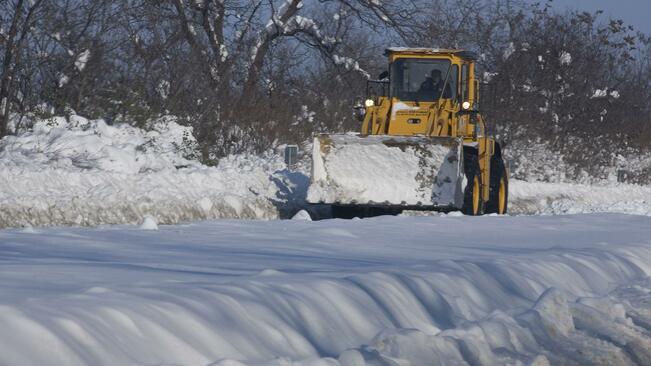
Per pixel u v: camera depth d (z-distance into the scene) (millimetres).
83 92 63750
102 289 12703
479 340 14789
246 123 72938
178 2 75250
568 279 22094
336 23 95500
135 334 11125
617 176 109000
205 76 74750
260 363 11508
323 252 23469
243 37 85625
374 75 91438
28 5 59719
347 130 82562
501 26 113500
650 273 26953
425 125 51031
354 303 15039
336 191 48750
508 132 100125
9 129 57719
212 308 12586
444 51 51656
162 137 61906
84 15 64312
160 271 16531
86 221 41125
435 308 16625
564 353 16031
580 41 114688
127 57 67625
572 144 108312
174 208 45250
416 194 48344
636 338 17531
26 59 59812
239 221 35281
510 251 25844
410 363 13234
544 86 110250
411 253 24188
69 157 51438
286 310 13648
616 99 118812
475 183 50688
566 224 37969
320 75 92188
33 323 10117
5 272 14930
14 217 38969
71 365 9812
